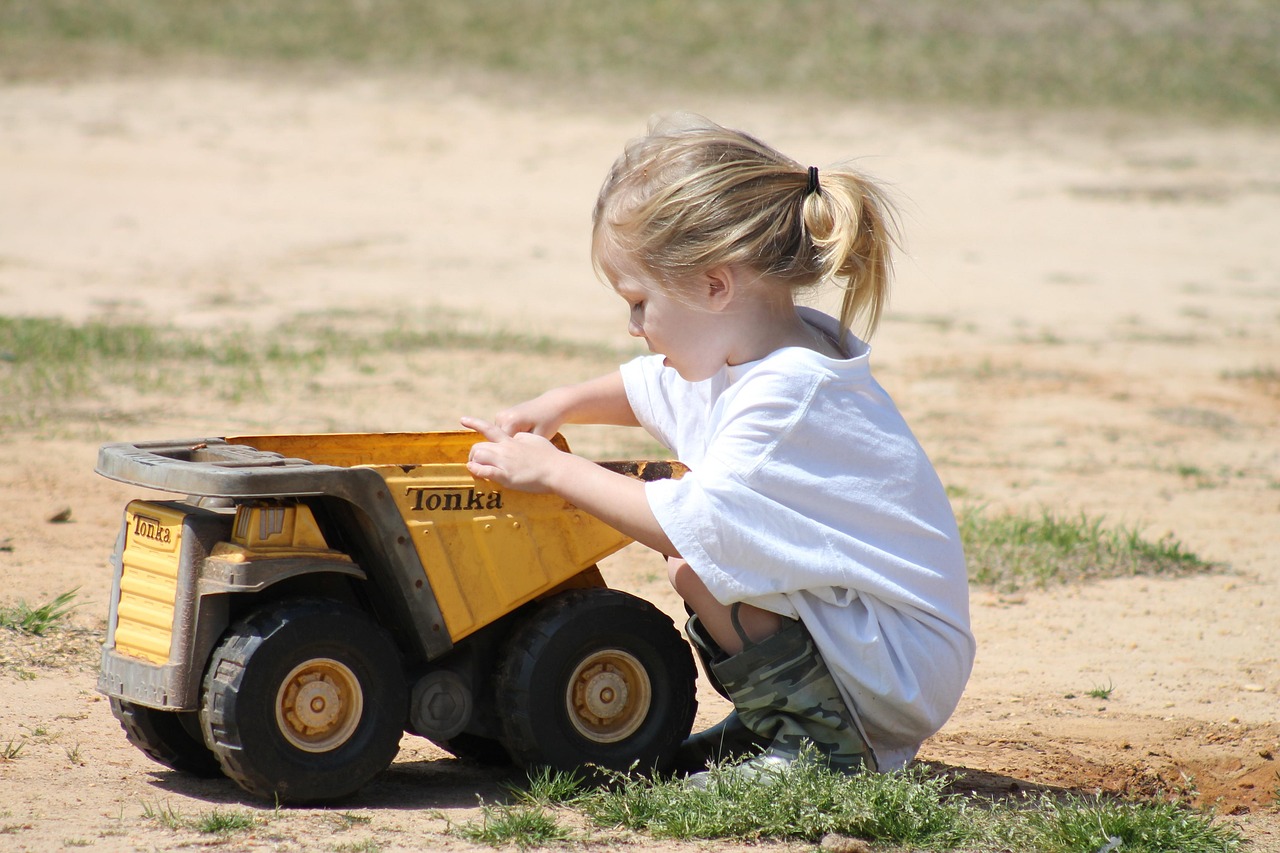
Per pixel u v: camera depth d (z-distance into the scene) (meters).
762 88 106.50
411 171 81.12
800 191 13.23
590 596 13.11
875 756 13.45
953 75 112.81
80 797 12.64
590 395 14.85
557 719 12.91
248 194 73.25
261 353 41.53
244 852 11.15
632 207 12.94
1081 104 107.75
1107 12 130.75
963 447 34.84
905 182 83.06
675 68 110.12
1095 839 12.09
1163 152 94.81
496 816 12.30
